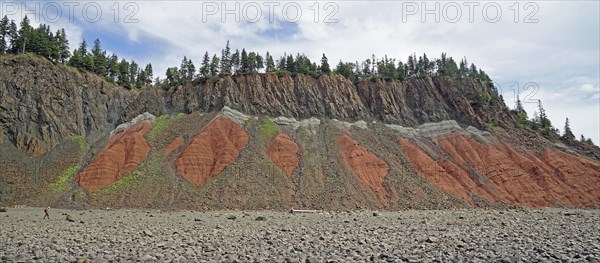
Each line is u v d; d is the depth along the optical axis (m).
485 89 142.50
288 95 116.88
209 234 34.91
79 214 59.97
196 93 116.31
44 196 76.19
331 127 106.75
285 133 101.31
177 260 22.72
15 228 40.09
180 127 101.88
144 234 34.16
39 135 94.19
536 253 23.95
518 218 54.31
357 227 40.88
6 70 101.44
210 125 98.50
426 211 70.75
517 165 102.25
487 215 60.66
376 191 80.81
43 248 26.33
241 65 132.12
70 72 112.75
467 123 119.88
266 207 72.44
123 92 123.00
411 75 150.50
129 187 76.81
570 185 96.94
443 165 95.50
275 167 85.12
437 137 111.69
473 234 34.34
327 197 76.44
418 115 121.56
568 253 23.70
